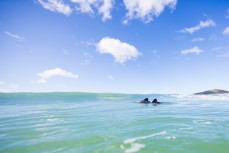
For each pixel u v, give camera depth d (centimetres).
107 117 1027
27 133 667
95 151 477
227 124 796
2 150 493
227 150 481
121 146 513
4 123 859
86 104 2091
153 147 504
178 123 827
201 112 1203
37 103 2202
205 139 571
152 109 1450
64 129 727
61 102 2417
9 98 2642
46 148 504
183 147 503
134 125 795
